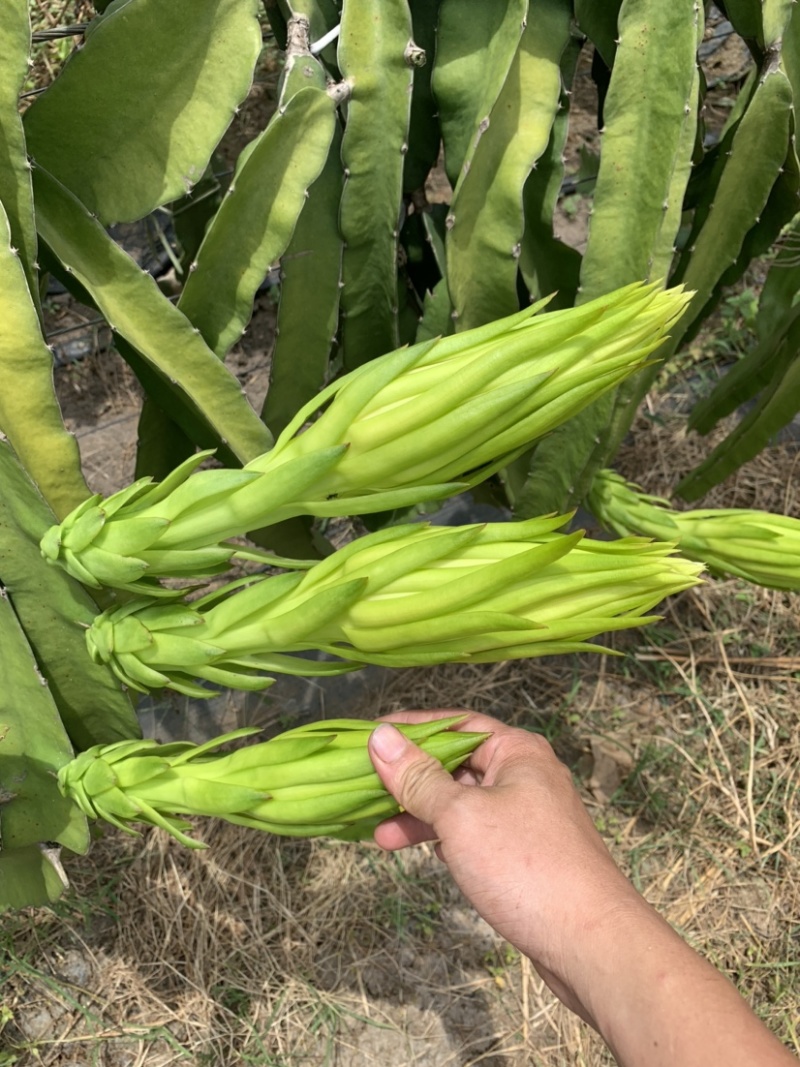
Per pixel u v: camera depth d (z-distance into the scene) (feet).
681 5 2.60
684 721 5.05
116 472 5.33
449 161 3.07
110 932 4.21
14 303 2.19
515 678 4.98
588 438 3.26
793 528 3.15
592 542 2.08
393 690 4.87
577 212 6.46
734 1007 1.89
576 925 2.17
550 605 2.01
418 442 2.00
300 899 4.36
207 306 2.85
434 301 3.36
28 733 2.51
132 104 2.48
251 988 4.17
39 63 3.83
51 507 2.51
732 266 3.92
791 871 4.67
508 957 4.40
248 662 2.31
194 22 2.39
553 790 2.54
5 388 2.28
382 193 2.88
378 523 3.93
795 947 4.52
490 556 2.04
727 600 5.30
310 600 2.03
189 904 4.26
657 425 5.82
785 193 3.50
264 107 5.67
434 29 3.19
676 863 4.71
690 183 3.82
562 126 3.11
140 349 2.57
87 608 2.47
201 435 3.24
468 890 2.36
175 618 2.26
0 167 2.22
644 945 2.06
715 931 4.54
